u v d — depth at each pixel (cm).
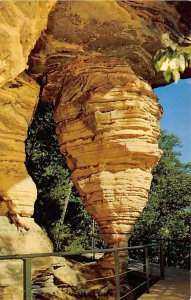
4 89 998
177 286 852
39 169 1692
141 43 995
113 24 919
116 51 1008
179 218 2127
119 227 1001
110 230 1008
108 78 1008
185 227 2073
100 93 1003
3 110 998
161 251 973
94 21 902
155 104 1062
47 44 973
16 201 981
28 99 1060
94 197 1019
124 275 985
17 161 1016
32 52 1002
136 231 2086
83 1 839
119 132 984
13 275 888
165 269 1200
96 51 1009
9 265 888
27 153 1630
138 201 1014
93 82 1014
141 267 1265
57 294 937
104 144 994
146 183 1034
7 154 997
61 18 887
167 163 2292
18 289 884
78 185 1050
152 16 985
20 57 602
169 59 338
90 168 1020
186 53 339
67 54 1012
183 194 2175
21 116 1041
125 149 984
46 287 948
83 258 1437
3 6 528
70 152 1061
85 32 939
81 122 1035
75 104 1048
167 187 2192
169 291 795
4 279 870
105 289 952
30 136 1648
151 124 1027
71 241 1805
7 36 540
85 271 1046
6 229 942
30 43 620
